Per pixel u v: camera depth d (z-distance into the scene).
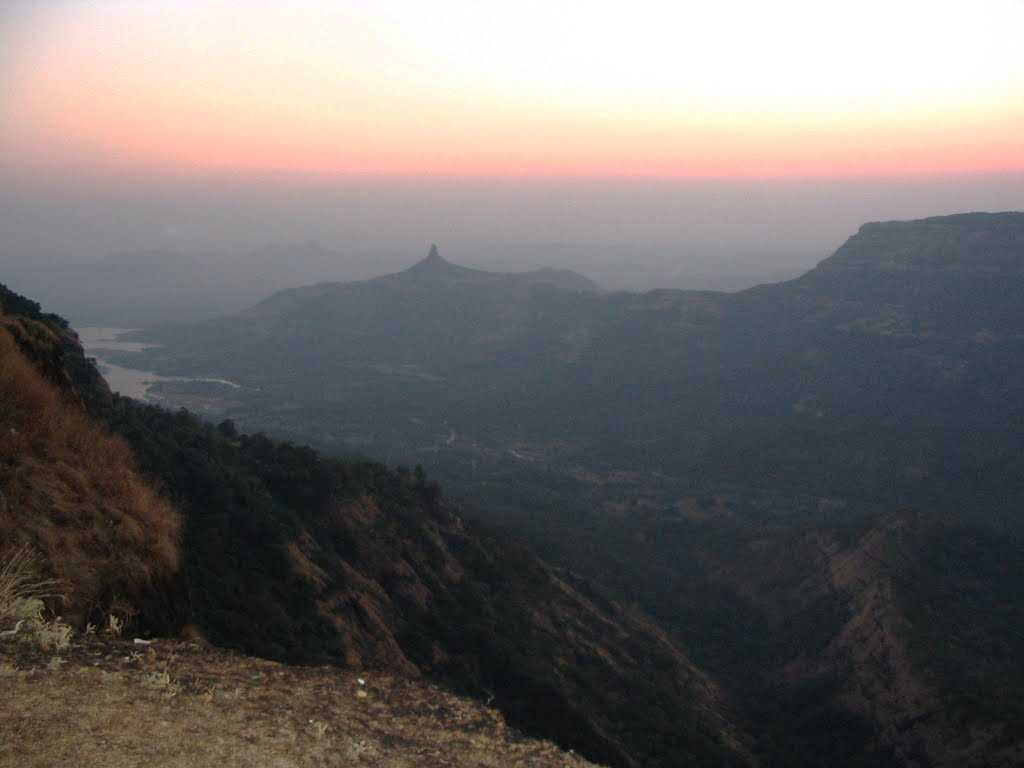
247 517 24.78
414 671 23.89
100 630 8.45
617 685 35.97
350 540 31.27
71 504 9.78
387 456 123.50
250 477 31.09
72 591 8.52
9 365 12.05
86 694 6.23
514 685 27.56
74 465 10.84
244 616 16.86
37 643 7.16
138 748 5.49
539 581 43.06
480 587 36.69
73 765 5.05
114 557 9.55
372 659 22.25
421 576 33.09
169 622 9.88
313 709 7.34
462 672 26.28
